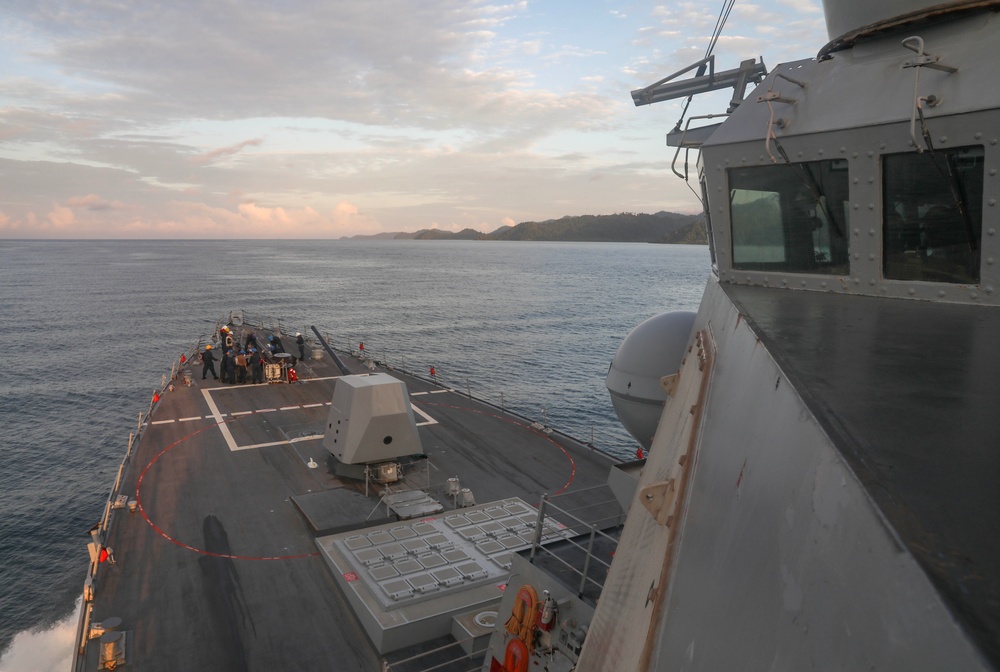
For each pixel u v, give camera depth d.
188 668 11.59
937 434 2.19
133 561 14.98
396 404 19.27
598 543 10.77
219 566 14.80
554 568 9.91
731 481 3.11
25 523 29.81
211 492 18.66
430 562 14.02
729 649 2.30
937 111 6.15
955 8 6.23
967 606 1.22
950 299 6.47
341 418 19.62
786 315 5.23
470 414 26.72
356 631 12.68
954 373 3.17
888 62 6.80
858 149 6.76
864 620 1.50
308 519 16.48
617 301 120.88
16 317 96.12
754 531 2.49
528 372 59.75
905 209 6.69
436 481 19.42
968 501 1.66
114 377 58.56
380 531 15.41
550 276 188.38
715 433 3.88
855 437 2.13
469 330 85.06
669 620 3.28
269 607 13.36
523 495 18.62
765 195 7.70
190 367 35.00
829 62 7.50
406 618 12.29
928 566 1.37
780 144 7.32
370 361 34.00
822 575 1.78
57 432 43.00
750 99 8.00
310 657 11.97
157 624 12.75
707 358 5.48
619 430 43.16
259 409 26.91
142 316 98.12
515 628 9.74
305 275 190.50
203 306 111.25
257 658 11.89
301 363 35.97
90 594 13.45
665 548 3.87
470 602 12.91
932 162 6.38
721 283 8.30
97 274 185.50
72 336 80.19
